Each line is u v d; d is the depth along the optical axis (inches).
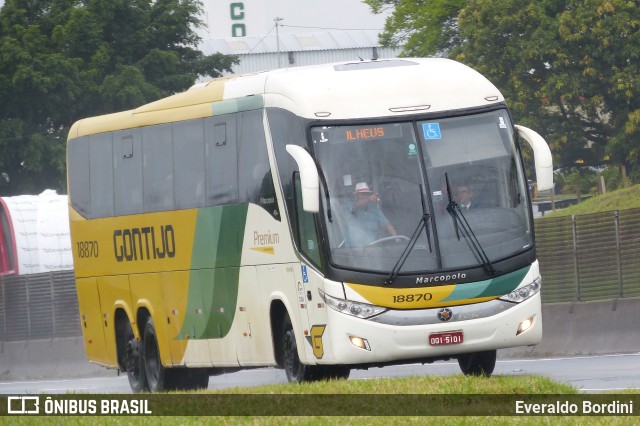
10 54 5073.8
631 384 1386.6
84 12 5260.8
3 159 5049.2
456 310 1406.3
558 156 4291.3
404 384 1244.5
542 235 2176.4
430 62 1544.0
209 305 1688.0
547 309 2086.6
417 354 1397.6
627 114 4168.3
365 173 1430.9
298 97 1469.0
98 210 1950.1
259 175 1555.1
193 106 1717.5
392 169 1434.5
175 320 1770.4
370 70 1509.6
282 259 1504.7
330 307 1406.3
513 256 1427.2
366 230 1414.9
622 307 1979.6
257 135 1558.8
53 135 5108.3
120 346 1959.9
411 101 1464.1
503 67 4308.6
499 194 1449.3
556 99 4276.6
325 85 1476.4
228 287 1637.6
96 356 2026.3
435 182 1435.8
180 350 1766.7
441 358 1493.6
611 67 4170.8
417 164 1439.5
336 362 1408.7
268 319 1553.9
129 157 1862.7
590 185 5027.1
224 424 1060.5
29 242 3380.9
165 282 1784.0
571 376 1562.5
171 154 1758.1
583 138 4276.6
